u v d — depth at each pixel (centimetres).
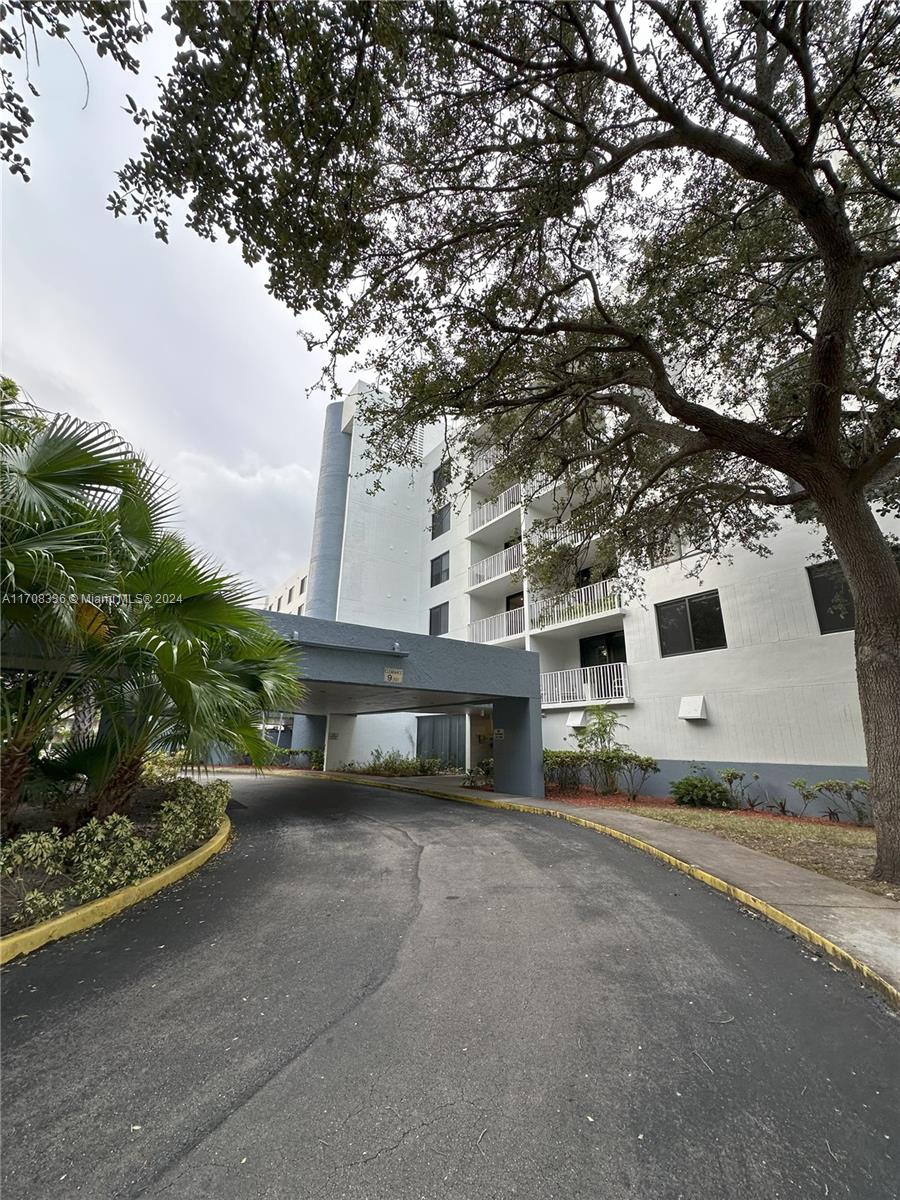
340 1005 331
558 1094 252
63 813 654
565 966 388
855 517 658
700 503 1010
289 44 331
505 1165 210
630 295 878
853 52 535
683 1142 223
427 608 2420
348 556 2331
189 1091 251
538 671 1388
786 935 458
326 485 2445
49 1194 195
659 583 1389
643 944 432
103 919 469
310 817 1016
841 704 1033
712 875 608
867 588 645
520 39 465
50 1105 241
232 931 446
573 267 745
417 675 1158
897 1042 303
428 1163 210
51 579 456
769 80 597
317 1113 237
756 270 774
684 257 750
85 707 631
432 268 676
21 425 497
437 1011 325
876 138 632
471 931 452
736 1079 265
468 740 2011
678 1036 303
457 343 753
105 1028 304
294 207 417
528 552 1203
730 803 1130
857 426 804
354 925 461
